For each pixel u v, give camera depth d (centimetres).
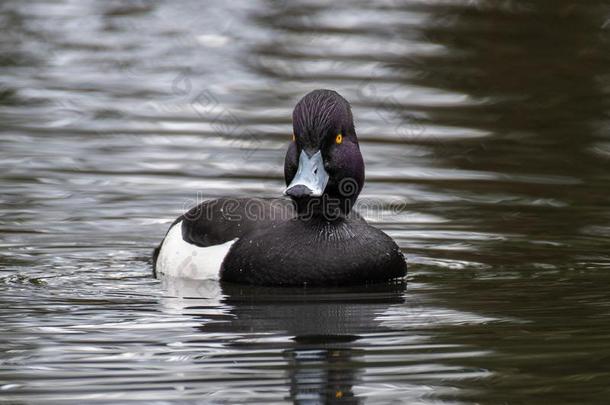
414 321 984
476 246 1273
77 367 859
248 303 1043
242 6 2811
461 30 2494
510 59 2256
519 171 1622
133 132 1814
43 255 1224
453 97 2036
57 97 2034
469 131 1831
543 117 1909
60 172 1583
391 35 2484
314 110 1088
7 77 2172
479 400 794
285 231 1119
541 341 925
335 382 827
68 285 1109
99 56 2353
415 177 1592
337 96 1106
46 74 2205
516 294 1076
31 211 1395
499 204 1458
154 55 2364
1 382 826
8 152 1678
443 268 1184
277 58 2322
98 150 1705
